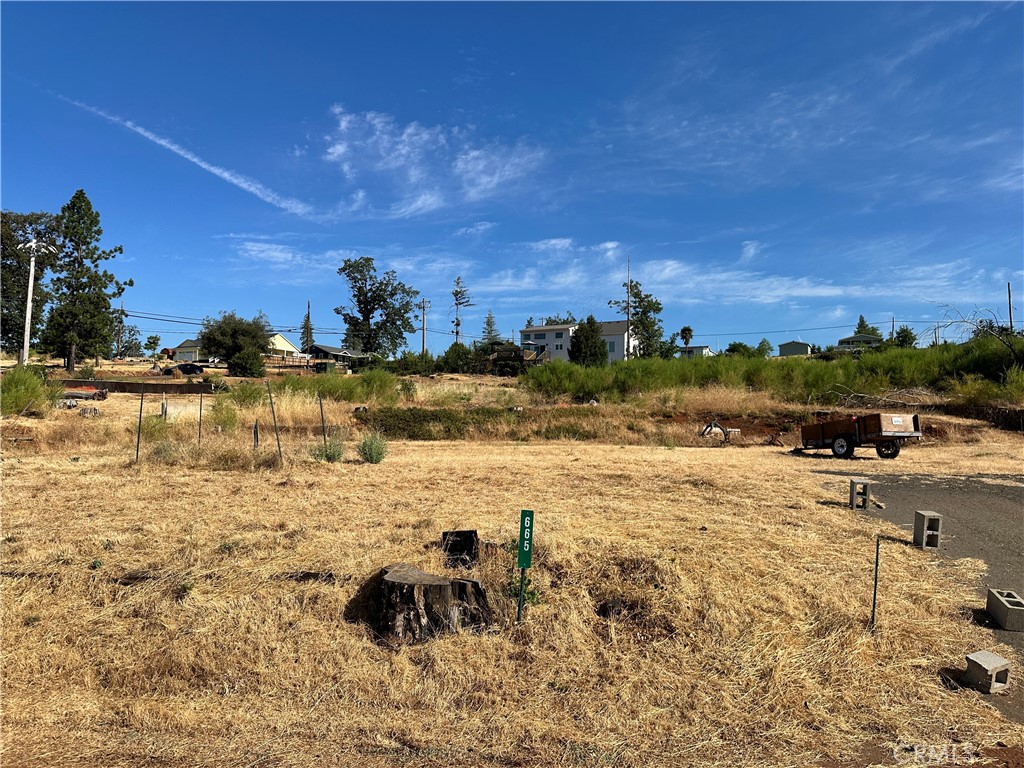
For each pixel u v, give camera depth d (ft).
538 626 15.29
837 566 19.19
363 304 282.77
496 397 87.97
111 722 13.02
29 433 50.67
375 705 13.25
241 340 241.96
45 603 16.65
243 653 14.64
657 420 68.44
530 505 26.16
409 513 24.50
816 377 79.97
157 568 18.10
